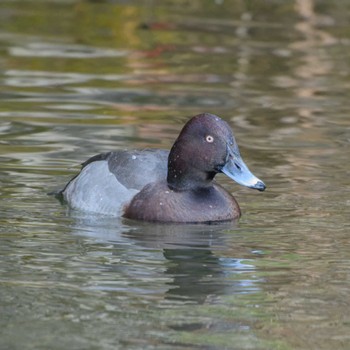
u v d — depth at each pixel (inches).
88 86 751.7
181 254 430.6
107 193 496.1
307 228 472.1
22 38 897.5
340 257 428.8
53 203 506.0
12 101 697.6
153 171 499.5
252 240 453.4
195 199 484.7
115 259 421.7
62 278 394.3
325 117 689.6
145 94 735.7
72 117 663.8
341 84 788.0
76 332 339.3
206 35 941.8
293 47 907.4
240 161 484.1
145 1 1075.3
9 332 337.7
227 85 775.1
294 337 338.3
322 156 596.1
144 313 358.0
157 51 878.4
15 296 371.9
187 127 488.1
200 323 350.0
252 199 518.9
